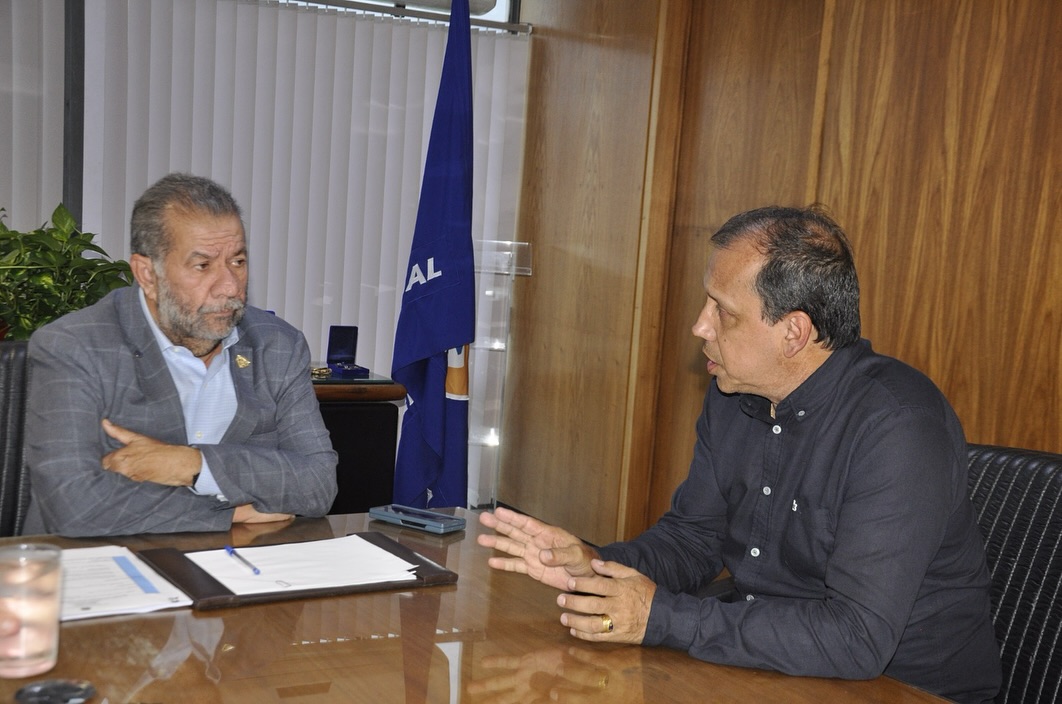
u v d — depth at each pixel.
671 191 4.02
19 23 4.07
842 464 1.54
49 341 1.76
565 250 4.61
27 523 1.75
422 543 1.65
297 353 2.00
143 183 4.28
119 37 4.18
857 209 3.09
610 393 4.23
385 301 4.75
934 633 1.53
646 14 4.03
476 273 4.95
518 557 1.60
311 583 1.37
